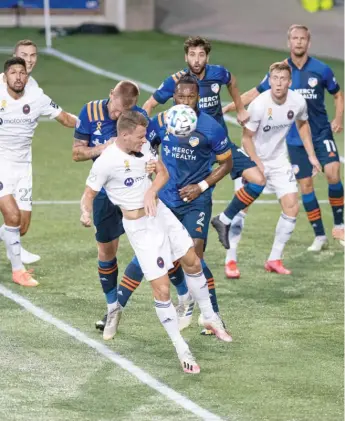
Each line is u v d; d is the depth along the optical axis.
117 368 27.58
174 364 27.97
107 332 29.80
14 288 34.59
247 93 37.78
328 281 35.84
